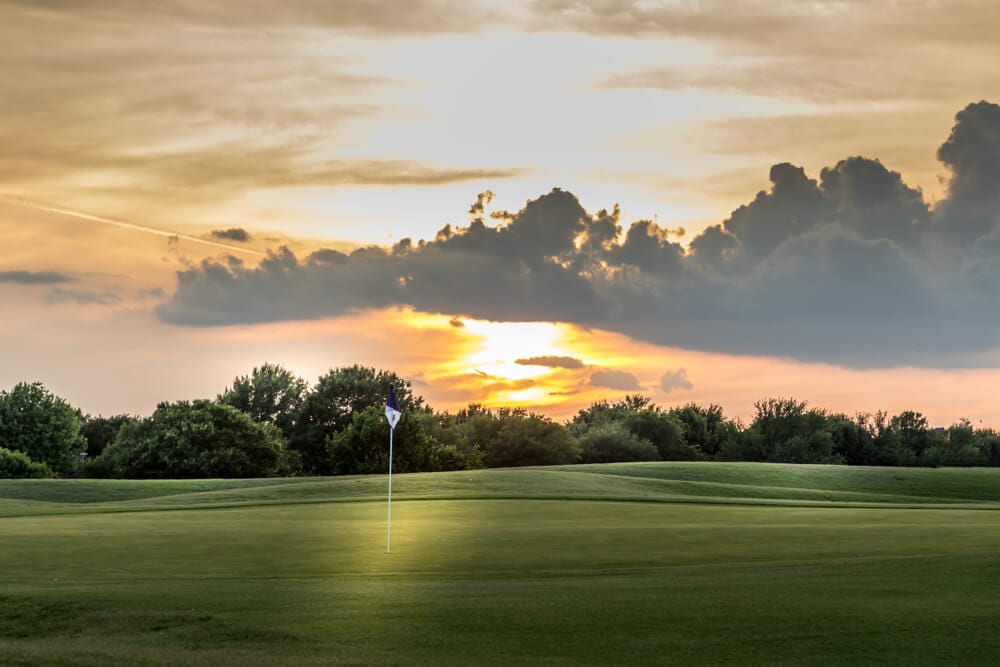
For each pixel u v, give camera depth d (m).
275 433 131.00
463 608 19.02
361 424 126.12
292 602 19.89
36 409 125.81
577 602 19.39
